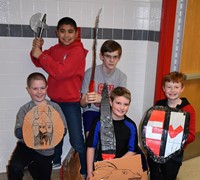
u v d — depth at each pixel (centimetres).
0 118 209
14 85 205
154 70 221
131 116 246
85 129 188
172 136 158
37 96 176
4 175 215
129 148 165
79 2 204
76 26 192
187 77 217
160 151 158
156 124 162
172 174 166
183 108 169
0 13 189
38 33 193
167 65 212
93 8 208
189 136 164
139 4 220
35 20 190
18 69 203
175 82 165
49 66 175
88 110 193
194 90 237
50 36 203
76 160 173
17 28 195
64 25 180
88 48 215
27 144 170
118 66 229
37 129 171
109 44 183
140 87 241
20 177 164
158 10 210
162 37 207
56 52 190
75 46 185
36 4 195
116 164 153
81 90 196
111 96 162
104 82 196
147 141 161
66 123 187
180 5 201
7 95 206
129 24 221
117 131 161
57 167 219
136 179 156
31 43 200
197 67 227
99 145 162
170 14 200
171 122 161
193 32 215
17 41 197
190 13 208
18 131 177
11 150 218
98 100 175
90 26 211
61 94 189
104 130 159
